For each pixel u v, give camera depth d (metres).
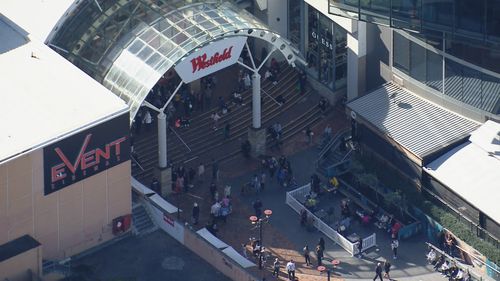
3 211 130.12
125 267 136.62
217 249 136.12
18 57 140.50
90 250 138.00
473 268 136.25
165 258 137.62
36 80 137.88
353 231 140.62
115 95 137.00
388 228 140.12
